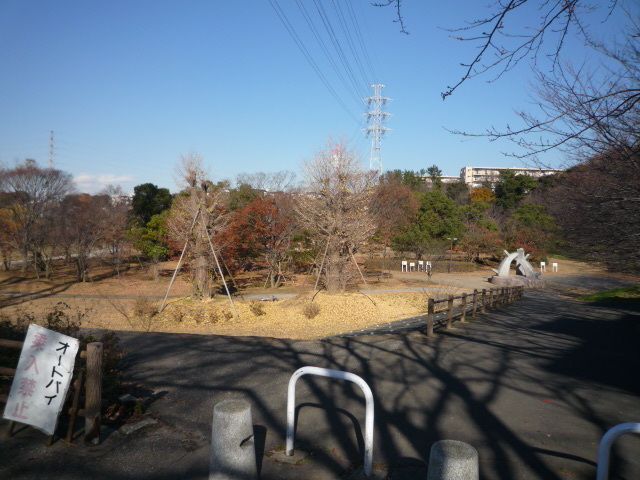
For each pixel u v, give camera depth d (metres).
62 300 22.05
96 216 30.41
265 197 30.44
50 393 3.80
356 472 3.63
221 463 3.15
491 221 45.41
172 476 3.44
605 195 7.38
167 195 40.19
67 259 34.75
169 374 6.09
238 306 19.47
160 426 4.35
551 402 5.59
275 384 5.82
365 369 6.77
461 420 4.86
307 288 26.20
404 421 4.76
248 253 28.98
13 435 3.96
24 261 30.17
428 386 6.04
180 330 15.02
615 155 6.48
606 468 2.60
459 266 41.22
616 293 26.02
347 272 21.66
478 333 10.59
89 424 3.84
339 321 16.80
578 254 8.97
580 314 16.48
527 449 4.20
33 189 29.77
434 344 8.82
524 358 7.98
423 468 3.74
